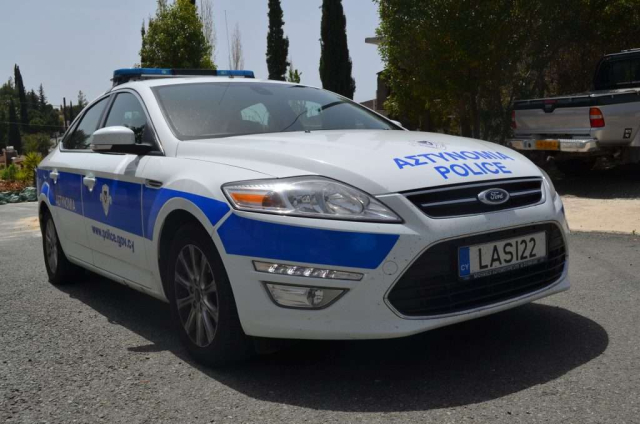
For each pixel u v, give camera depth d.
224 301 3.28
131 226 4.09
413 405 2.90
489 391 3.01
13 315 4.79
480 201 3.22
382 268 2.97
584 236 6.68
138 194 3.98
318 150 3.46
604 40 12.80
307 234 3.01
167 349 3.86
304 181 3.17
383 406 2.91
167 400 3.11
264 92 4.67
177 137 4.01
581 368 3.22
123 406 3.06
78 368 3.61
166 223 3.72
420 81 12.68
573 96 9.72
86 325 4.45
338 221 3.01
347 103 5.02
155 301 5.07
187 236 3.52
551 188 3.68
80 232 4.93
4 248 8.27
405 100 15.63
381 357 3.52
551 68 13.61
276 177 3.24
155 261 3.87
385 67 14.34
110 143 4.06
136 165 4.09
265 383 3.24
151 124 4.21
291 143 3.63
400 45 12.28
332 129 4.44
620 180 10.57
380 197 3.06
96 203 4.57
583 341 3.60
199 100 4.37
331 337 3.02
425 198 3.11
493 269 3.23
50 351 3.92
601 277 5.01
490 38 11.49
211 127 4.13
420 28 11.67
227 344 3.32
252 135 4.02
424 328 3.02
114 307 4.92
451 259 3.10
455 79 12.09
